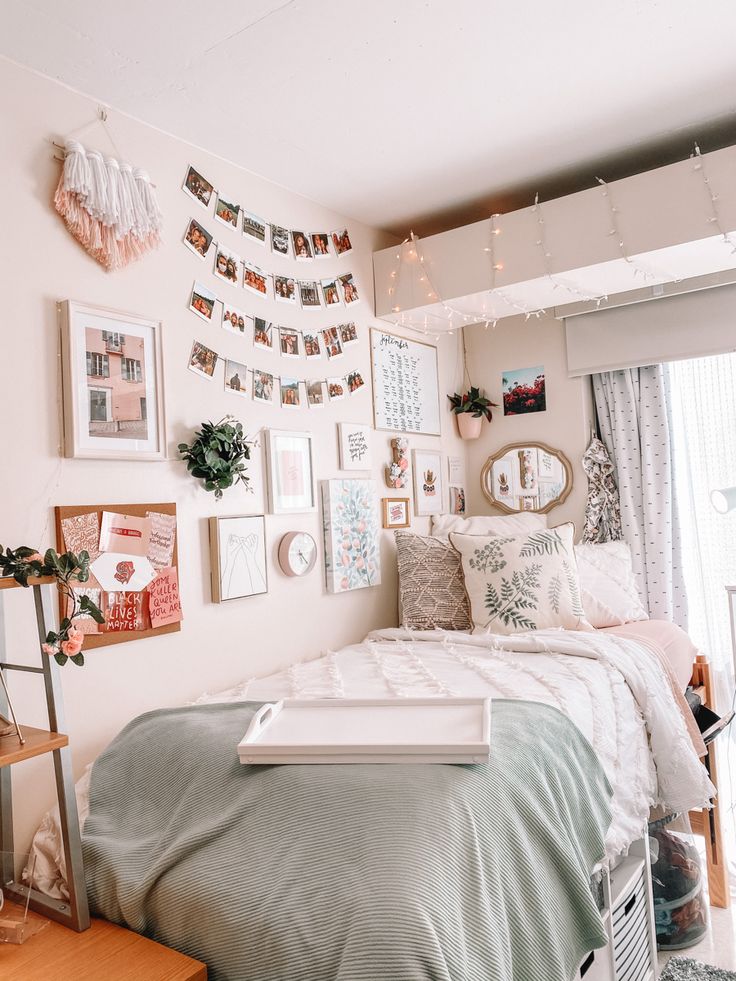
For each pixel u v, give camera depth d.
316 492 2.61
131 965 1.18
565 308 3.13
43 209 1.79
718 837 2.44
